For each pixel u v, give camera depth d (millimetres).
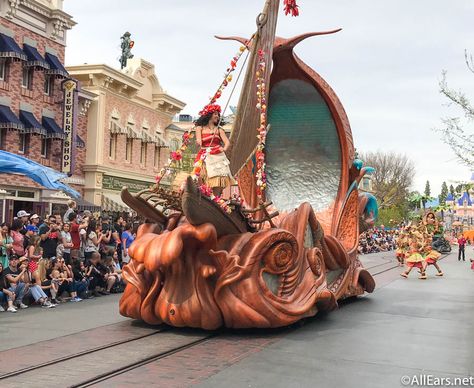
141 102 34656
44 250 12125
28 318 9711
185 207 7574
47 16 26156
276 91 11961
